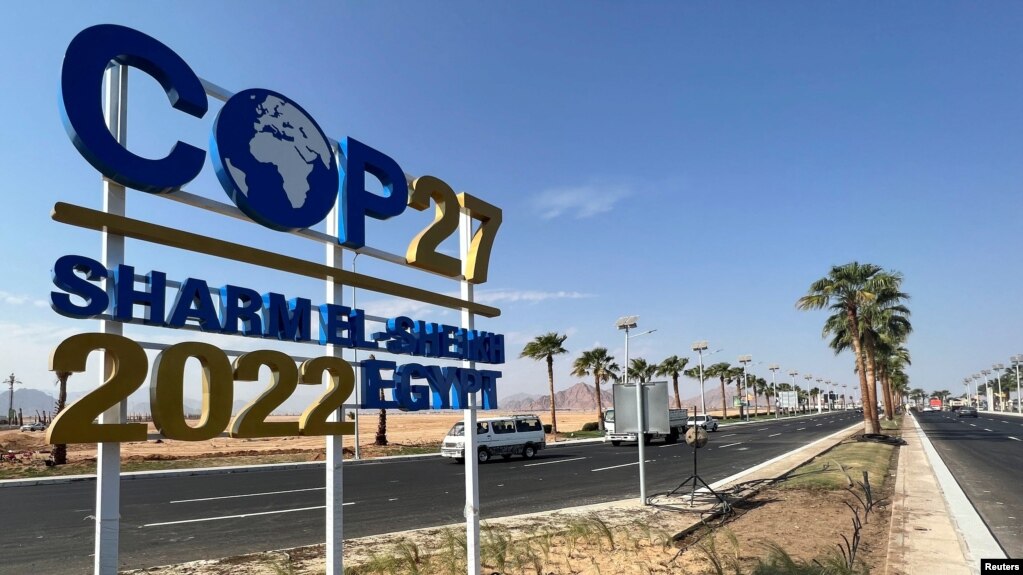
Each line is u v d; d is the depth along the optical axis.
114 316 4.47
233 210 5.54
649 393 14.14
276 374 5.58
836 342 38.34
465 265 8.45
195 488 19.14
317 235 6.35
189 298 4.90
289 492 18.03
